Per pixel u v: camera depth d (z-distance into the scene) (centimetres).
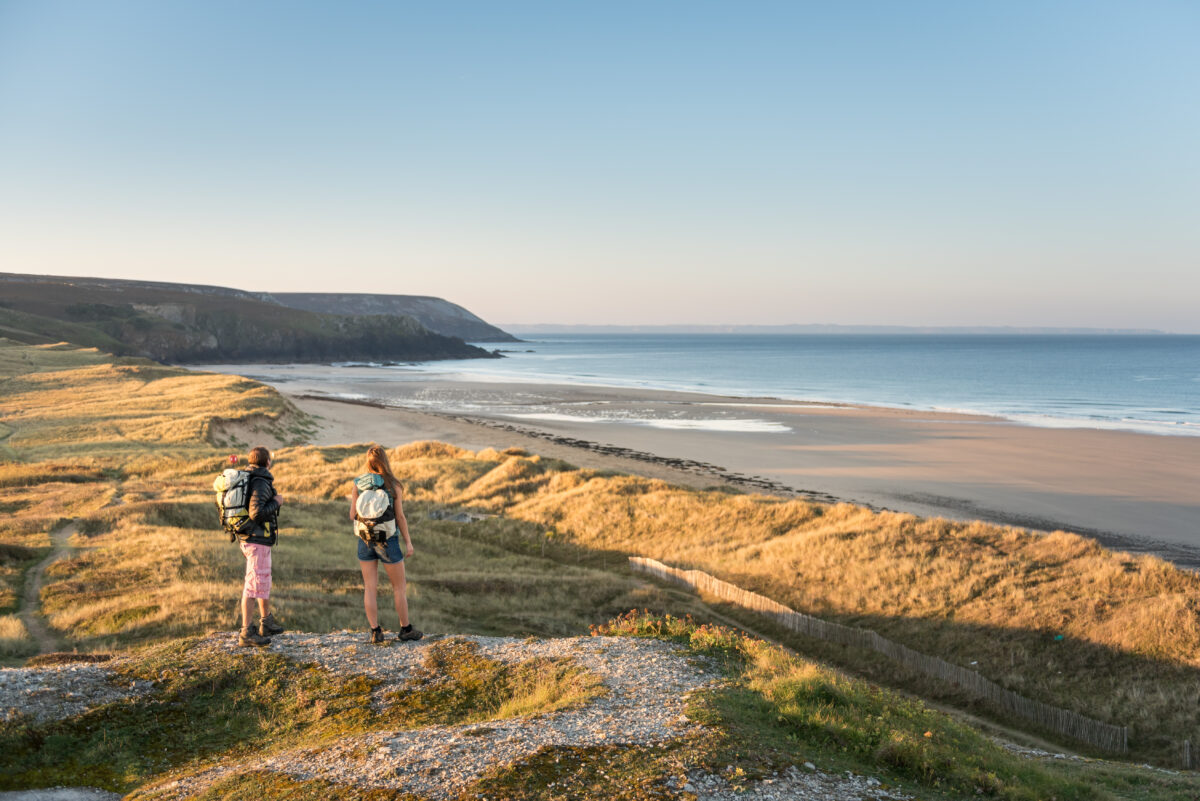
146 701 745
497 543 3688
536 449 6544
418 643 916
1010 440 6931
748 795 561
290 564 2453
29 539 2481
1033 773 795
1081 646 2066
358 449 6028
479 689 793
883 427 7856
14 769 617
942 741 785
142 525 2844
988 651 2159
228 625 1449
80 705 720
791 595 2725
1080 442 6806
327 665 837
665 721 675
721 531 3509
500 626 2077
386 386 13175
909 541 2947
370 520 893
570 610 2445
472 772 572
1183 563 3438
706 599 2773
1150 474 5400
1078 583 2386
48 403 7606
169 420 6488
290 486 4678
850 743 707
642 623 1045
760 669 868
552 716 682
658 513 3816
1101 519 4219
